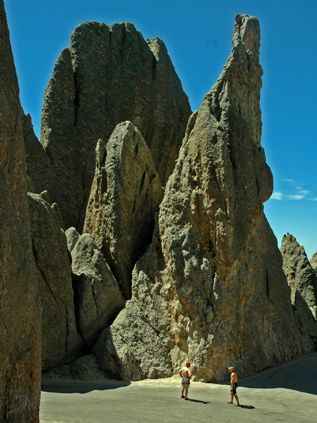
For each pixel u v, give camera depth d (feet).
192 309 119.65
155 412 82.48
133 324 123.24
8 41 43.57
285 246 188.44
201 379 114.73
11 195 42.19
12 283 41.39
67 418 73.31
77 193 183.32
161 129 199.72
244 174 127.75
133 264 136.87
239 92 138.62
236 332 120.88
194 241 124.57
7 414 40.55
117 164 139.95
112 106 194.70
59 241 124.06
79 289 128.26
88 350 126.00
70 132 187.93
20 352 42.16
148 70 202.49
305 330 150.61
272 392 104.17
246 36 154.30
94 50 197.06
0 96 41.65
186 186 128.06
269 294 134.62
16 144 43.21
